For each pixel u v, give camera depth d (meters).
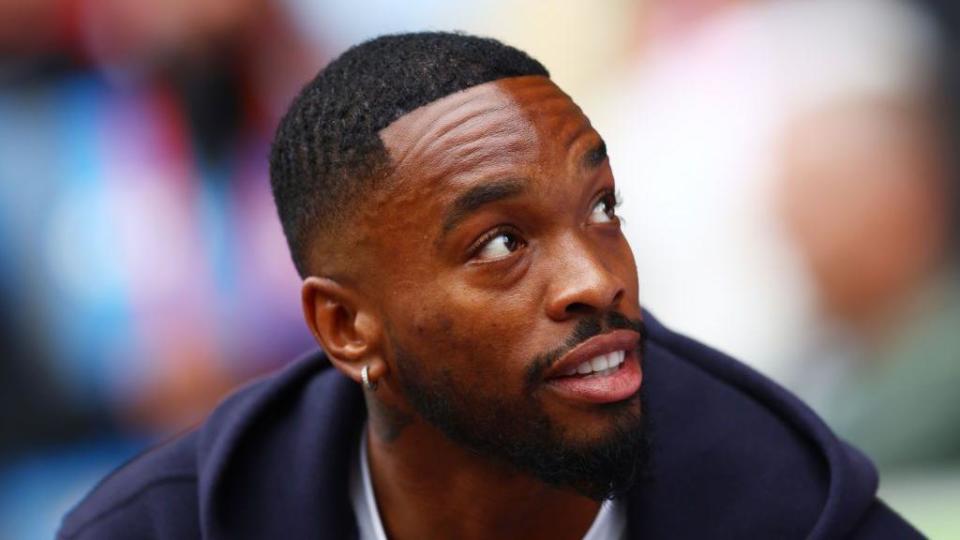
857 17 14.68
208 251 14.72
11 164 14.33
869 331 13.20
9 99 14.57
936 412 12.20
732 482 7.43
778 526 7.30
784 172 13.84
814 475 7.38
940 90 14.37
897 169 13.48
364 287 6.89
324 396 7.79
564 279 6.48
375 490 7.70
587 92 16.48
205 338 14.49
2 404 14.04
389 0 16.42
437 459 7.24
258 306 14.73
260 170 15.28
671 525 7.44
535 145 6.53
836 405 12.97
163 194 14.66
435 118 6.61
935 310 12.74
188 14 14.95
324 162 6.86
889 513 7.45
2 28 14.63
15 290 14.16
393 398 7.12
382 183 6.66
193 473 7.95
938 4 14.87
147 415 14.36
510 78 6.74
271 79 15.55
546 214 6.52
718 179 14.81
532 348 6.54
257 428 7.96
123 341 14.31
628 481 6.73
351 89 6.84
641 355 6.82
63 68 14.81
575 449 6.62
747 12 15.36
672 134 15.31
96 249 14.33
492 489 7.21
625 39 16.36
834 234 13.41
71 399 14.20
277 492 7.75
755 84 14.89
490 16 16.83
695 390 7.70
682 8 15.92
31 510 13.91
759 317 14.05
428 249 6.61
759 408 7.65
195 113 15.05
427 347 6.72
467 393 6.70
